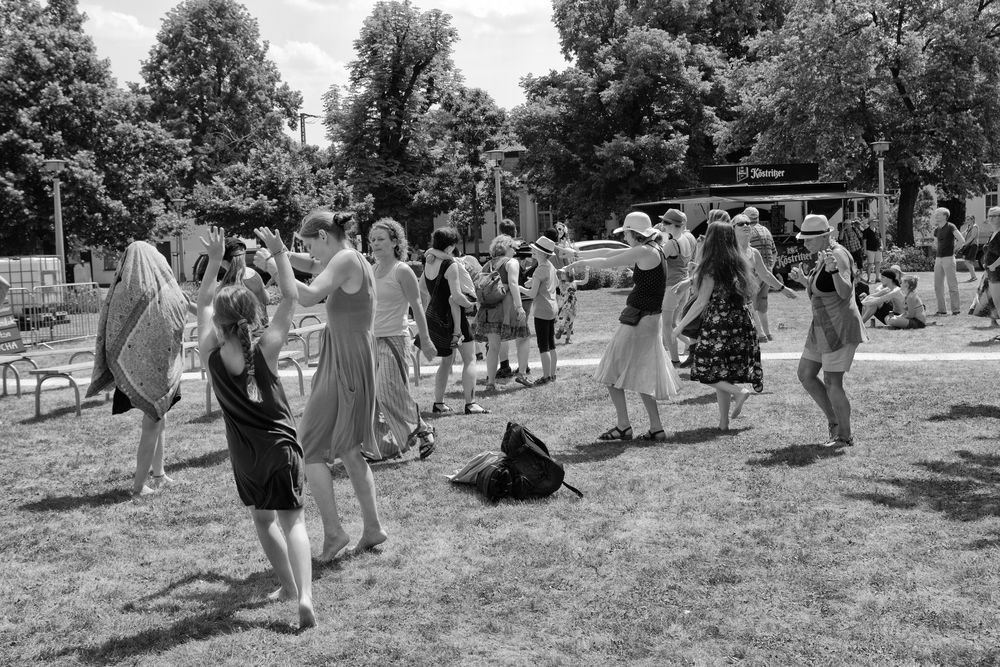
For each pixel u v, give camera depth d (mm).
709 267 8070
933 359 11703
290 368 13789
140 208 40750
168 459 7973
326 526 5188
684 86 42625
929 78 35625
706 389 10328
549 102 46156
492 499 6328
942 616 4148
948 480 6371
